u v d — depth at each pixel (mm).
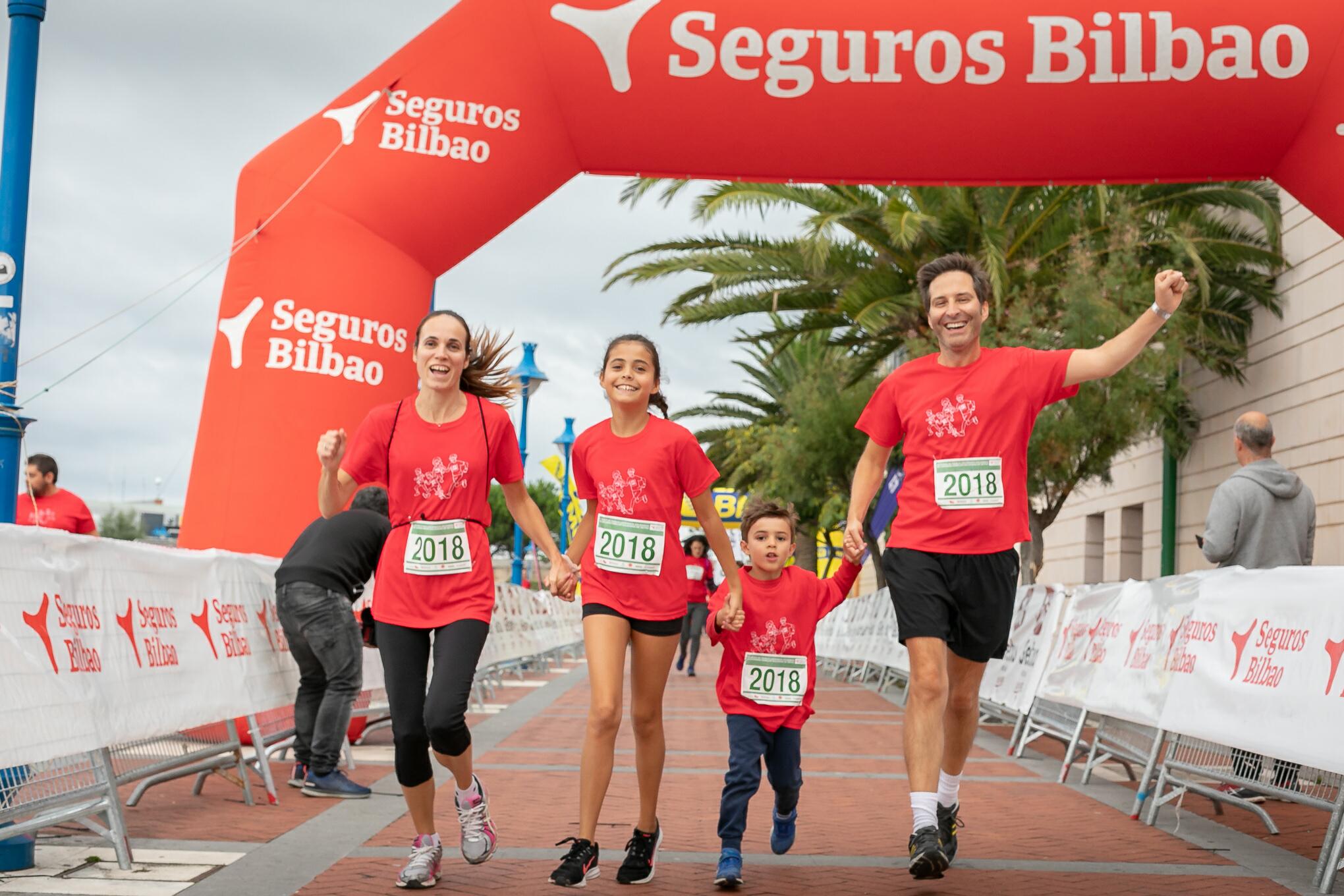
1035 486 16422
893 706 14688
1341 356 16188
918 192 16812
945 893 4633
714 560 20078
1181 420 20391
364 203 9922
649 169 10422
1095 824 6402
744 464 28844
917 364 4820
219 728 6988
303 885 4578
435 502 4676
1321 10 9586
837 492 21531
